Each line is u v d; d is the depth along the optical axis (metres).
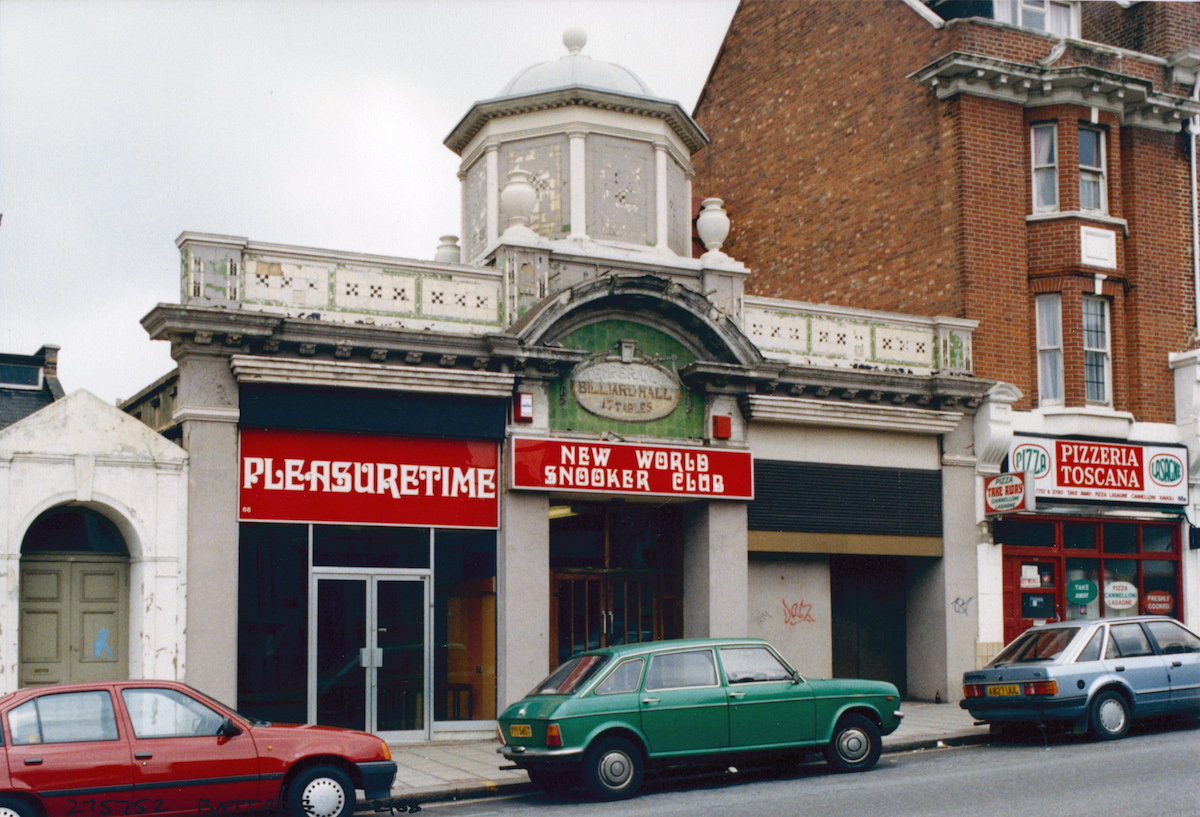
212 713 10.67
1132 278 23.08
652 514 19.56
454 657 16.94
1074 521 22.05
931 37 22.81
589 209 19.31
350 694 16.19
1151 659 15.41
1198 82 24.14
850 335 20.34
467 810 12.20
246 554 15.78
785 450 19.61
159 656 14.88
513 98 19.50
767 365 18.94
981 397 20.94
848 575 21.31
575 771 12.77
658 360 18.56
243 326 15.45
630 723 12.49
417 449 16.86
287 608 15.93
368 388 16.30
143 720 10.34
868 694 13.77
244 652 15.59
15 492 14.30
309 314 16.25
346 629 16.30
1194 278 23.84
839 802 11.41
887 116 23.70
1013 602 21.23
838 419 19.72
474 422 17.11
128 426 15.05
